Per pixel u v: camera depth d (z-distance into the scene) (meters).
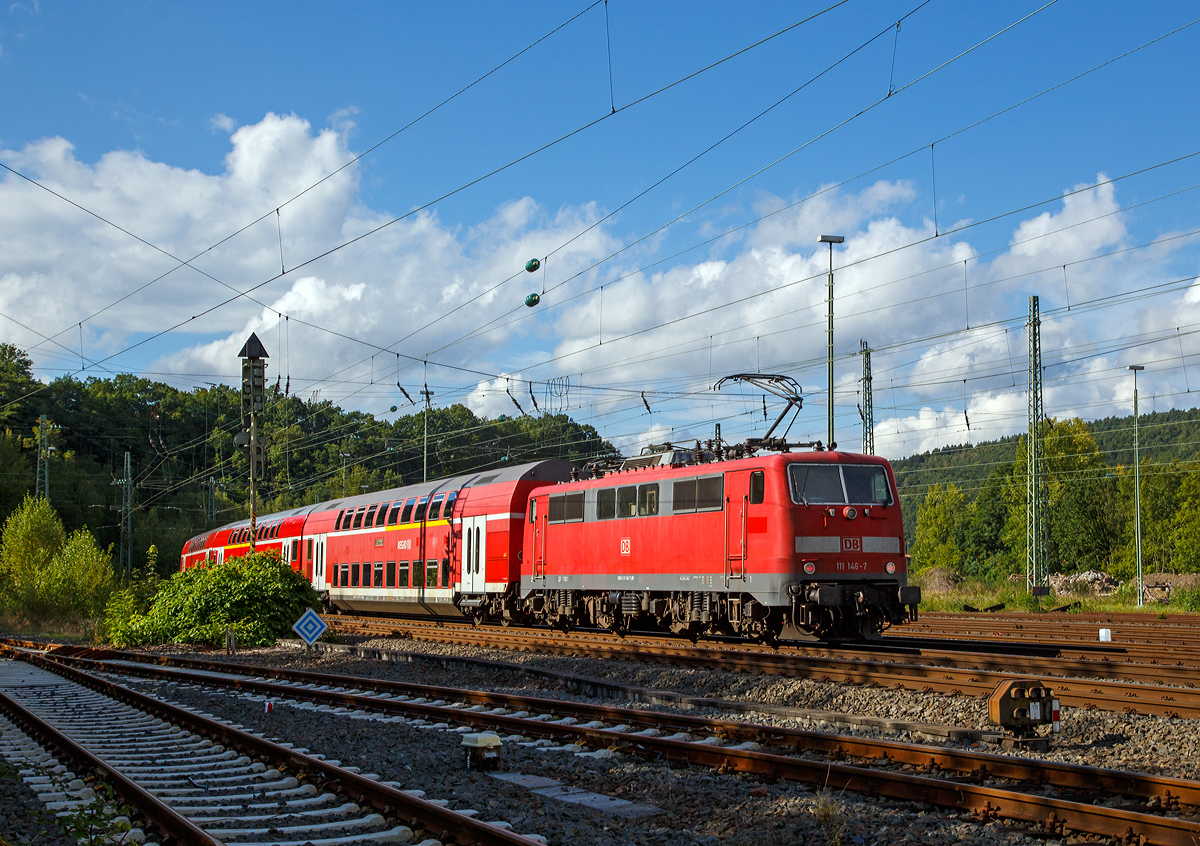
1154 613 32.97
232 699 15.87
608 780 9.23
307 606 28.67
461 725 12.39
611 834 7.46
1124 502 79.69
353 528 36.34
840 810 7.69
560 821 7.80
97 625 32.06
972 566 94.06
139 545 79.50
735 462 19.31
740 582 18.78
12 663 24.05
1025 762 8.29
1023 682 10.18
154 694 16.78
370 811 8.05
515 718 11.91
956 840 7.00
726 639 22.06
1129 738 10.29
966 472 122.81
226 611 27.19
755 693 14.35
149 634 28.00
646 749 10.07
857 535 18.39
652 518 21.44
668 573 20.80
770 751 9.90
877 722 10.95
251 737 10.69
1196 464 82.94
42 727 11.87
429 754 10.49
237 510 86.62
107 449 93.06
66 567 42.50
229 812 8.13
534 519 26.03
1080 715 11.09
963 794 7.65
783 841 7.23
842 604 17.95
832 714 11.41
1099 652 17.91
